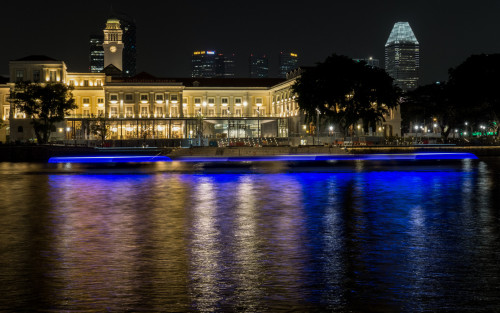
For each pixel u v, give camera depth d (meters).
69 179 71.56
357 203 44.72
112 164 108.50
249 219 36.00
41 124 181.62
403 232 30.92
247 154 130.12
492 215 37.66
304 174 78.44
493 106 162.25
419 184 62.19
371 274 21.69
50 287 19.98
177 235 30.06
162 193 53.25
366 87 151.62
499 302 18.27
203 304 18.12
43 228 32.66
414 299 18.58
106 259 24.30
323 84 151.62
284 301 18.41
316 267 22.81
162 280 20.88
